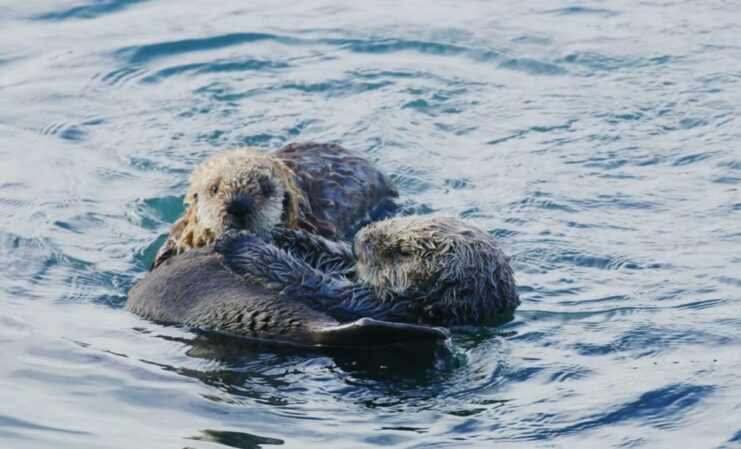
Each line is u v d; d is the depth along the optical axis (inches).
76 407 912.9
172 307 1071.6
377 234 1093.8
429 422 900.6
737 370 976.9
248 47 1822.1
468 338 1045.8
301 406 921.5
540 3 2033.7
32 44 1838.1
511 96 1683.1
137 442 858.1
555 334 1058.1
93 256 1256.2
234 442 862.5
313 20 1929.1
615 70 1764.3
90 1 1996.8
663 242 1283.2
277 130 1573.6
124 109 1637.6
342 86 1704.0
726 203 1376.7
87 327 1067.3
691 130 1576.0
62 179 1435.8
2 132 1567.4
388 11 1975.9
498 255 1095.6
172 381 958.4
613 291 1165.7
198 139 1552.7
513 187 1423.5
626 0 2049.7
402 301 1068.5
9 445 847.1
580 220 1339.8
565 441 874.1
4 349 1013.2
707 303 1131.9
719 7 2009.1
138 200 1395.2
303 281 1058.7
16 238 1278.3
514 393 947.3
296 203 1203.2
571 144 1542.8
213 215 1141.7
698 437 871.1
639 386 951.0
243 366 981.2
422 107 1646.2
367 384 957.2
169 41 1828.2
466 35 1879.9
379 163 1485.0
